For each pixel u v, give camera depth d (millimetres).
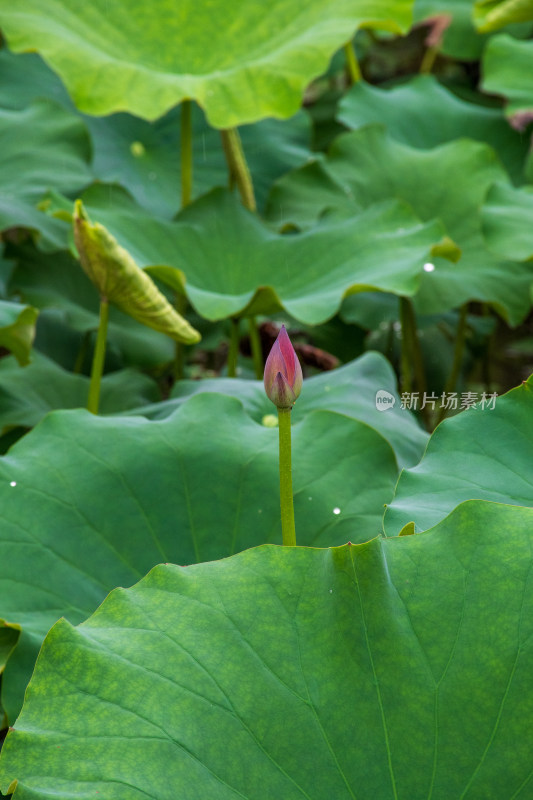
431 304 4926
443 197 5543
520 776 3363
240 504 3848
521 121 6219
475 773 3369
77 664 3422
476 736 3387
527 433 3705
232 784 3363
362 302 5699
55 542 3785
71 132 5504
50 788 3338
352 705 3408
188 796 3346
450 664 3422
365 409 4121
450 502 3631
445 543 3488
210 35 5227
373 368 4266
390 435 4070
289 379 3527
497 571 3463
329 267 4441
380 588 3457
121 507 3834
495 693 3404
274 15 5293
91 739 3375
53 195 4531
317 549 3498
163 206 5988
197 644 3439
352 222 4602
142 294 3979
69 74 4648
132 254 4391
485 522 3492
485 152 5652
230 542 3822
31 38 4691
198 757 3373
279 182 5723
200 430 3924
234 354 4605
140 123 6457
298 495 3846
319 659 3432
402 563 3477
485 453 3691
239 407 3973
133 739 3375
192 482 3865
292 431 3936
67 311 5340
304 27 5164
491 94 7758
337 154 5859
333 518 3822
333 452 3895
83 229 3891
